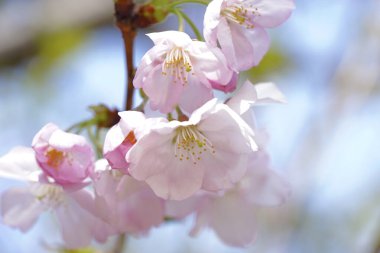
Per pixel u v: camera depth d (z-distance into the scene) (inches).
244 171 16.6
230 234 18.4
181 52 16.4
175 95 16.2
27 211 18.0
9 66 25.6
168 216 17.6
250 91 16.3
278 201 18.3
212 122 16.4
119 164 16.1
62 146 16.4
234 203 18.3
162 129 16.1
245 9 17.0
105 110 17.3
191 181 16.6
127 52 17.2
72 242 17.7
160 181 16.5
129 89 17.2
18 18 25.5
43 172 16.8
